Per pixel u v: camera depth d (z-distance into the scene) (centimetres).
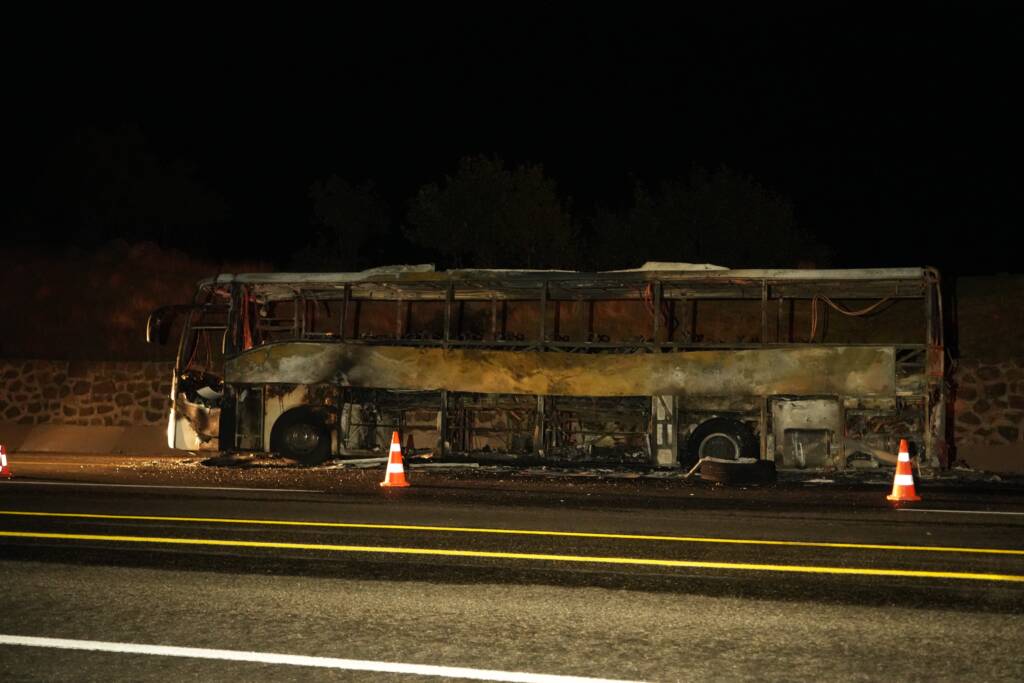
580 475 1641
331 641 599
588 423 1798
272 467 1758
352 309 2378
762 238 3050
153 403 2361
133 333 2773
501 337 2094
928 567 822
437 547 902
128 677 529
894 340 2370
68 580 761
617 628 630
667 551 889
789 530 1019
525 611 673
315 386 1853
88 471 1609
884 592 731
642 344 1784
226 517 1078
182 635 612
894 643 600
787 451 1689
